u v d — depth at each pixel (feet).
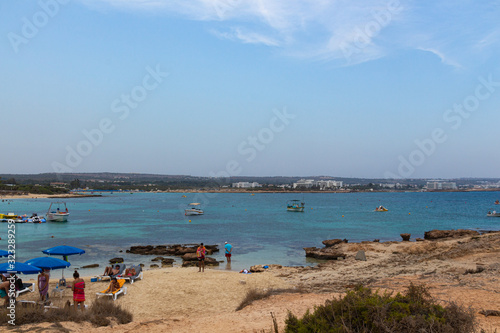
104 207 374.22
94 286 60.49
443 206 413.59
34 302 46.06
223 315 42.19
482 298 42.47
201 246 73.56
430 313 25.46
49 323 35.81
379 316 24.00
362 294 27.68
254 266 87.66
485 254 92.53
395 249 111.75
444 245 112.06
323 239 150.20
